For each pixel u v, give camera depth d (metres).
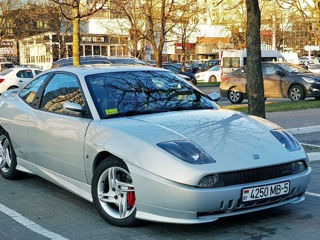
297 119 11.58
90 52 43.28
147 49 26.98
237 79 18.47
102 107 4.64
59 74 5.45
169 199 3.72
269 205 4.04
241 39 43.75
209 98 5.40
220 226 4.17
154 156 3.82
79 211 4.70
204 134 4.13
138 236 3.94
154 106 4.83
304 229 4.08
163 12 14.86
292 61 34.69
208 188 3.69
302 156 4.25
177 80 5.51
